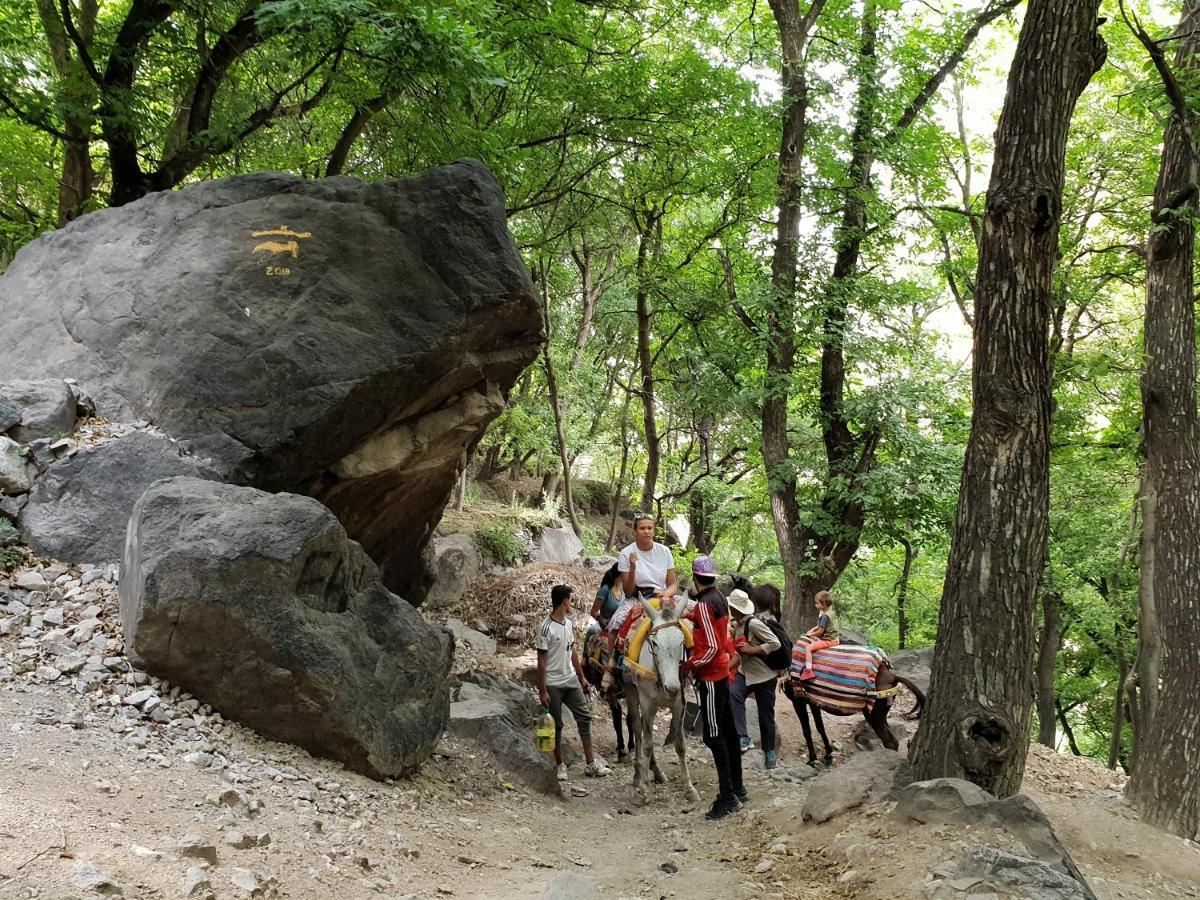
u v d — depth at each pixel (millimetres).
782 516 19859
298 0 9992
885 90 19672
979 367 7812
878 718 10836
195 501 6789
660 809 9359
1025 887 5457
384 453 9883
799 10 20172
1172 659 10453
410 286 9648
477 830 6965
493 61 11266
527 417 26281
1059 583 21016
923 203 20797
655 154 18109
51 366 9516
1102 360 16172
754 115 18938
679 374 26969
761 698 11273
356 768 6797
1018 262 7668
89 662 6488
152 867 3900
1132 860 8602
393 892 4871
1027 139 7707
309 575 6766
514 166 14258
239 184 10016
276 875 4457
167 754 5590
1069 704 29031
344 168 17031
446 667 7789
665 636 9438
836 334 19328
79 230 10484
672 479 33750
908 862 5969
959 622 7531
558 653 10562
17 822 3877
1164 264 11172
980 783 7195
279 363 9023
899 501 18328
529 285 10148
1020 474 7535
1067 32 7676
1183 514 10648
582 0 16031
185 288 9406
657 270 22781
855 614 33562
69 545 7945
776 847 7016
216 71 13508
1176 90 10258
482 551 19375
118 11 16344
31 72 13008
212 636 6426
